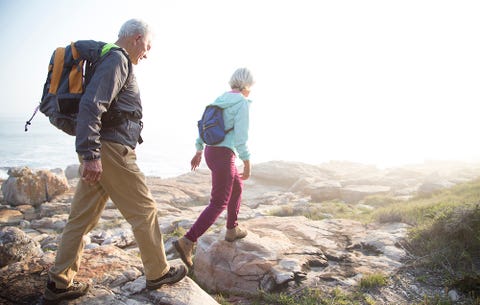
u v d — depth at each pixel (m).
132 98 2.46
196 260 4.65
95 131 2.08
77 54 2.27
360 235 5.63
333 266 4.52
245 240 4.53
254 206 15.99
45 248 8.29
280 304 3.76
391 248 4.95
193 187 20.48
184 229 8.26
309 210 10.35
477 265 4.23
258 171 24.73
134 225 2.58
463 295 3.67
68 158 77.44
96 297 2.68
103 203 2.60
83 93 2.22
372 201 13.95
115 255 3.43
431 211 6.54
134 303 2.67
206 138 3.69
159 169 61.47
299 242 5.24
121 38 2.48
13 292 2.69
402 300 3.70
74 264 2.56
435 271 4.23
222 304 3.85
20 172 17.19
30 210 15.90
